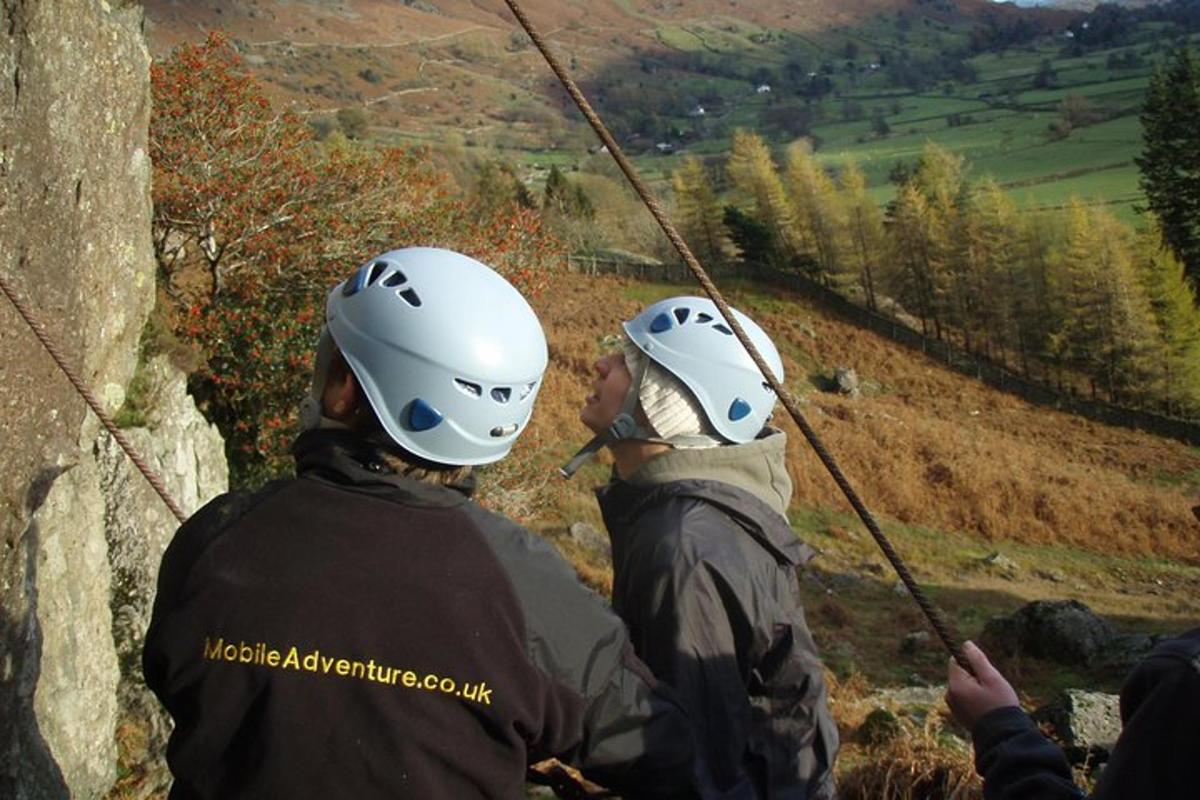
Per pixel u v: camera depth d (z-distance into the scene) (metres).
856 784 7.68
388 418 2.28
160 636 2.12
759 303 53.72
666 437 3.19
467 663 2.11
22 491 4.63
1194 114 54.38
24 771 4.49
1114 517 34.72
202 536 2.21
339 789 2.03
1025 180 107.81
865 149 157.00
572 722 2.24
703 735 2.76
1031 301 52.53
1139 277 49.88
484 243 19.81
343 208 18.42
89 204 5.69
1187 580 32.00
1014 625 21.58
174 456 8.52
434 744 2.07
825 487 34.03
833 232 58.03
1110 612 29.03
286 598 2.09
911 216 55.91
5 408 4.48
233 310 16.77
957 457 36.69
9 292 3.03
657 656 2.83
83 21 5.52
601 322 46.06
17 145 4.72
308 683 2.05
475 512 2.28
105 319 6.12
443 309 2.29
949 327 55.31
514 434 2.43
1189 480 40.75
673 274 54.75
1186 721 1.78
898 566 2.57
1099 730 10.38
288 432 16.41
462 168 85.62
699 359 3.16
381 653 2.07
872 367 49.09
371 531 2.16
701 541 2.91
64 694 5.21
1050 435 44.62
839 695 15.95
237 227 17.02
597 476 30.89
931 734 9.07
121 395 6.84
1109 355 49.38
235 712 2.06
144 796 6.79
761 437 3.39
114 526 7.44
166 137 17.14
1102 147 119.69
